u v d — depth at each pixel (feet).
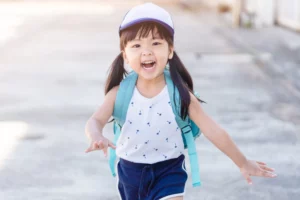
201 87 23.91
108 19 51.13
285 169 14.66
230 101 21.56
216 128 8.93
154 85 8.89
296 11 38.09
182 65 9.15
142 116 8.91
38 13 55.77
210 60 29.96
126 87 8.97
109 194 13.16
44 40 38.19
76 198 12.95
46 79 25.80
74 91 23.32
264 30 39.34
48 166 14.96
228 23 44.78
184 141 9.39
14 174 14.39
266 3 41.32
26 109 20.49
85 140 17.04
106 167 14.85
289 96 22.18
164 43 8.59
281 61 28.58
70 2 69.36
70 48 34.91
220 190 13.33
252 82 24.72
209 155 15.69
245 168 9.08
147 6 8.62
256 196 13.00
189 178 14.01
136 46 8.60
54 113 19.99
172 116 8.86
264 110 20.29
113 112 9.11
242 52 31.60
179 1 67.72
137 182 9.17
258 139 17.13
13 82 25.18
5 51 33.63
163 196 8.96
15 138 17.24
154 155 9.07
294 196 13.00
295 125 18.45
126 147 9.12
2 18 51.03
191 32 41.04
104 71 27.58
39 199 12.91
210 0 61.11
